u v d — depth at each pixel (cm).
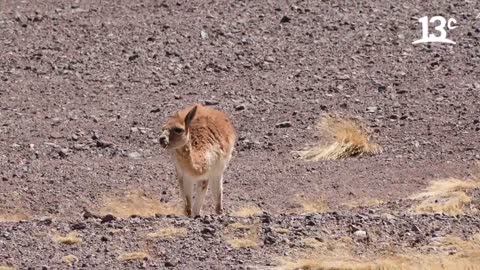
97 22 9025
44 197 5750
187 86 7900
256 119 7156
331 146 6481
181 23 8988
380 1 9412
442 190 5488
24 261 4119
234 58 8362
